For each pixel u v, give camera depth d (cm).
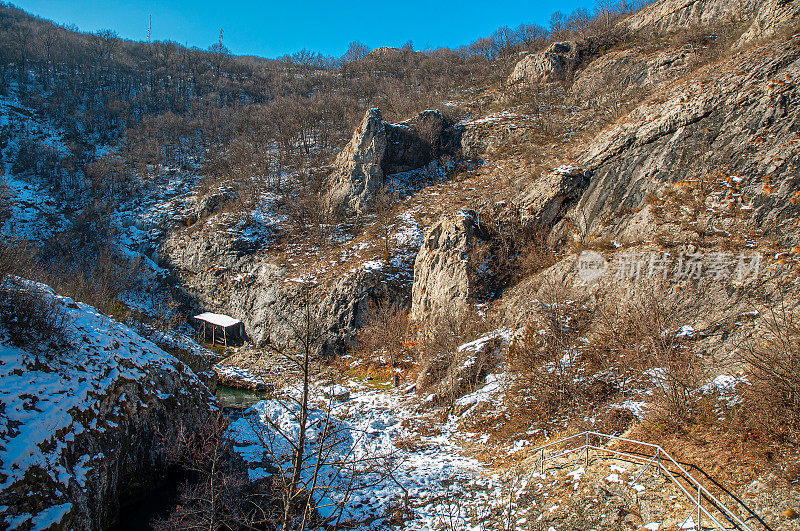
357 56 11025
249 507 1227
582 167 2681
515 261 2683
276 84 9494
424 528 1188
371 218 4238
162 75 9519
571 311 1956
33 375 1216
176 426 1456
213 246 4472
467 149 4741
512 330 2161
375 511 1299
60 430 1121
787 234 1666
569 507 1055
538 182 2869
